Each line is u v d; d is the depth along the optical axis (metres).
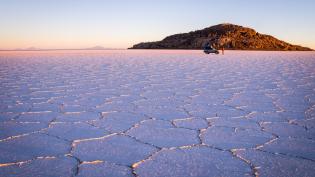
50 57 23.14
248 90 6.55
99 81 8.02
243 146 2.95
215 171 2.38
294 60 19.64
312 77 9.19
